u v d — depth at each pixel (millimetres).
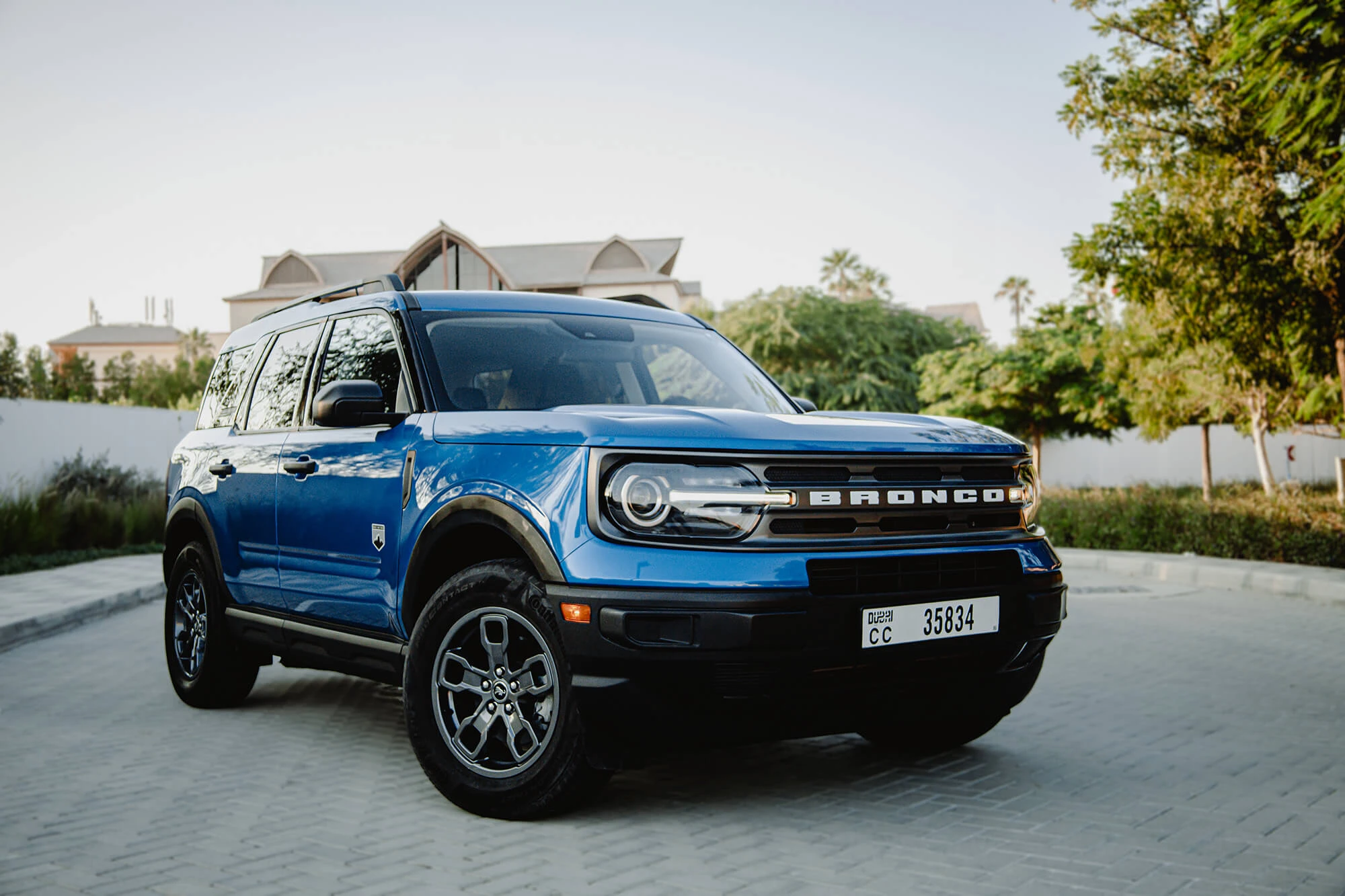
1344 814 3990
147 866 3441
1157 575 13453
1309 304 15133
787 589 3486
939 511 3900
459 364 4531
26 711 6000
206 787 4391
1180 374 25250
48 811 4062
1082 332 38094
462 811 4012
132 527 17438
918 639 3721
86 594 10984
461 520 3939
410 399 4453
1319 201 11875
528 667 3777
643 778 4410
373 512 4410
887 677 3738
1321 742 5125
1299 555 13586
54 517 16062
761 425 3770
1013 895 3156
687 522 3549
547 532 3650
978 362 39250
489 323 4805
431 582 4223
